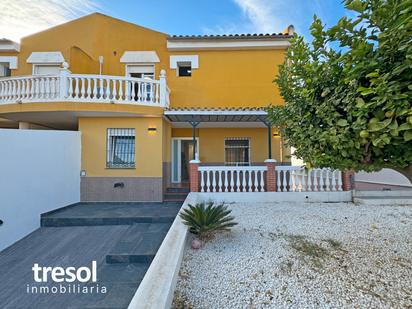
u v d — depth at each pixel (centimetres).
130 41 1182
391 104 206
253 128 1212
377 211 729
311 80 319
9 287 411
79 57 1061
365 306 293
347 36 263
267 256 426
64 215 758
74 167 913
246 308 291
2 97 918
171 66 1168
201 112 942
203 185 902
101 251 554
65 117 991
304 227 582
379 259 414
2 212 596
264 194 880
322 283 343
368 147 259
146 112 936
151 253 499
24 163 677
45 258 521
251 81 1163
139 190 959
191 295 316
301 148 348
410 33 199
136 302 242
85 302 366
